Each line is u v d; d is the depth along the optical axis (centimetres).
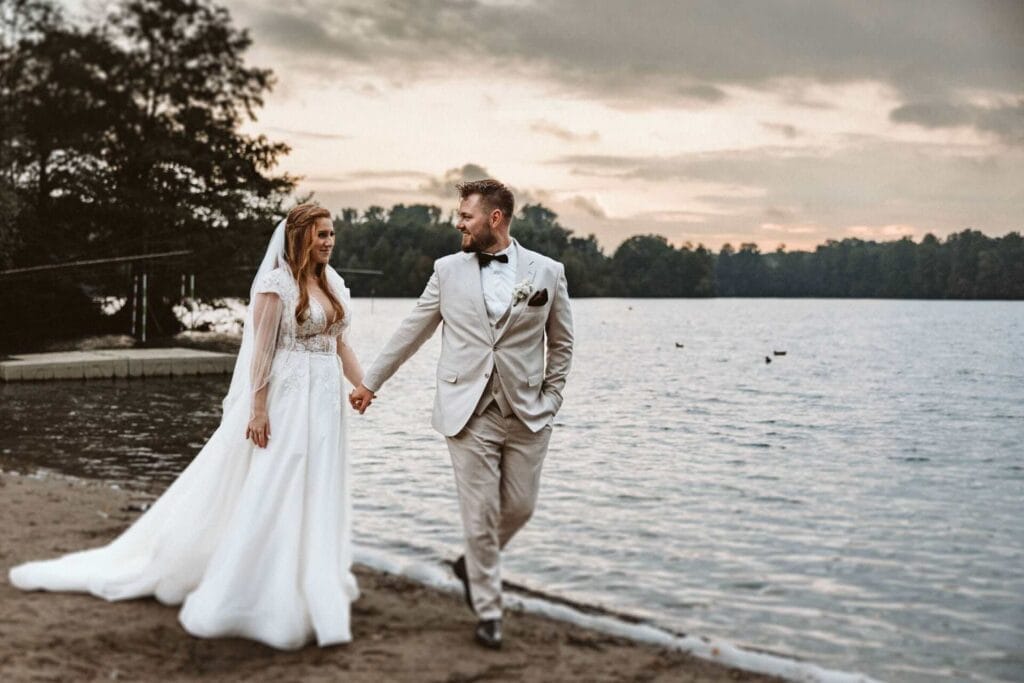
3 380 1955
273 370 466
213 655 421
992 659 495
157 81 3334
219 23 3388
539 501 887
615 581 628
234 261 3434
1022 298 12506
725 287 16938
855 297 15650
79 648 419
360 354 3091
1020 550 725
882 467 1123
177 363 2152
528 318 459
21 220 2997
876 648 510
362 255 12606
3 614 458
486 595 455
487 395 457
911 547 731
